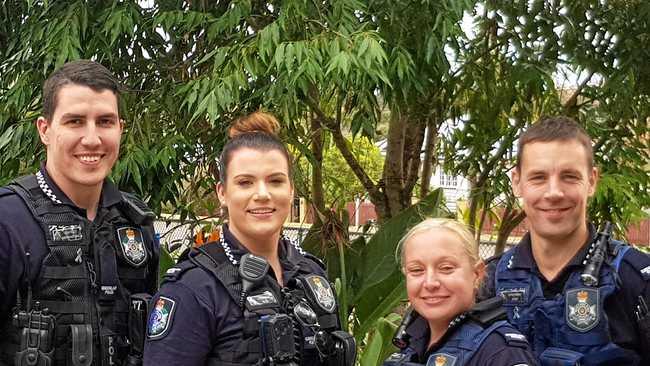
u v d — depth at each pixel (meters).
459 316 2.46
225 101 4.21
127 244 2.89
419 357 2.56
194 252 2.63
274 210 2.65
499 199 6.19
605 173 5.51
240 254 2.62
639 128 5.84
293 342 2.52
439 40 4.55
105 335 2.78
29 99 4.88
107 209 2.89
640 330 2.59
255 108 4.69
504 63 5.66
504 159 5.93
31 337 2.66
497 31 5.79
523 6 5.47
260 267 2.57
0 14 5.33
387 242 4.80
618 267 2.62
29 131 4.65
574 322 2.60
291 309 2.62
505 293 2.76
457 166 6.20
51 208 2.76
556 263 2.72
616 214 5.62
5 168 4.93
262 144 2.67
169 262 4.22
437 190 4.86
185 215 5.30
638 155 5.65
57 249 2.72
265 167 2.64
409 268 2.55
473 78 5.70
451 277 2.47
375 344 4.20
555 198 2.64
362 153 7.38
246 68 4.23
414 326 2.62
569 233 2.67
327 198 7.34
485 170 5.98
